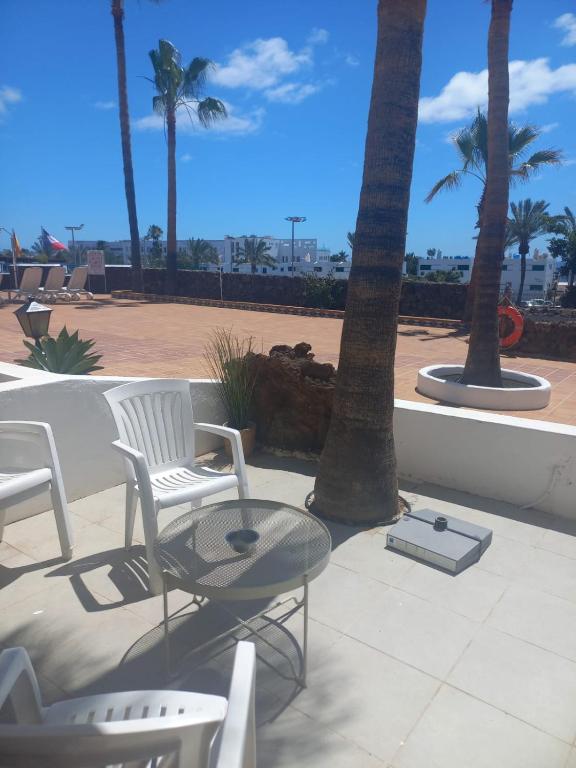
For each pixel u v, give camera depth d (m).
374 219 3.44
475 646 2.53
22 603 2.80
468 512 3.88
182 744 1.10
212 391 5.00
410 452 4.44
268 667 2.38
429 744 2.02
